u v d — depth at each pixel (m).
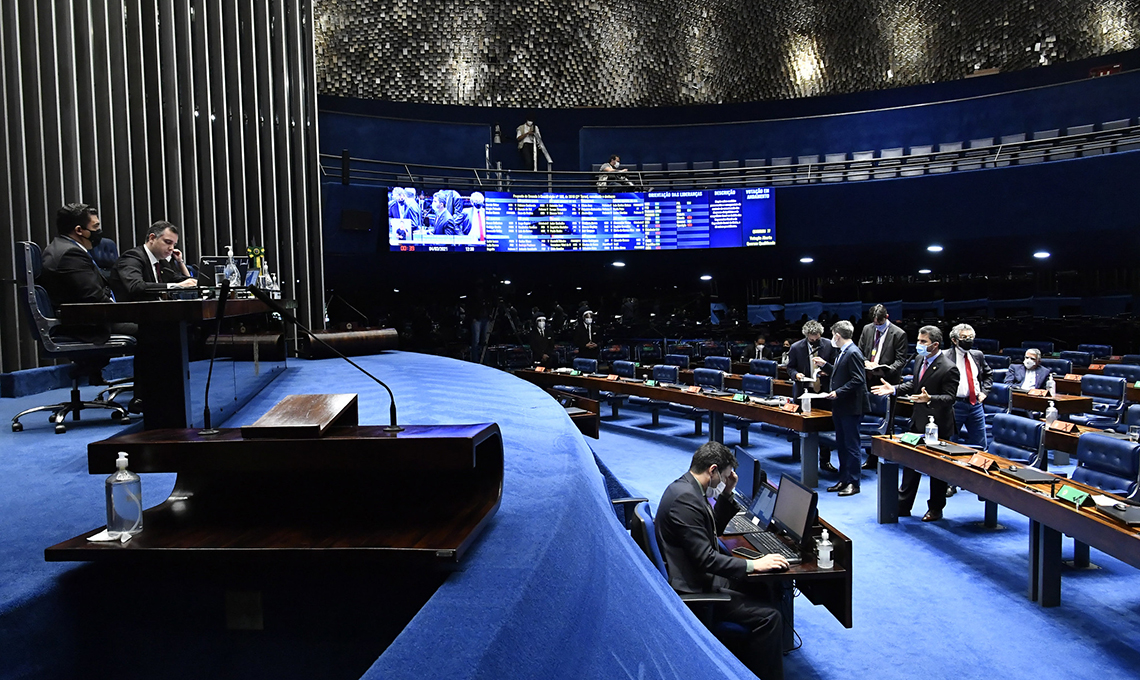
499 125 16.25
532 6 16.03
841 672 3.50
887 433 6.61
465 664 1.06
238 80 8.90
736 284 16.89
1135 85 13.33
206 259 4.83
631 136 15.84
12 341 6.39
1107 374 9.31
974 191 12.09
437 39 16.03
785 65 17.09
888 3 16.09
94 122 7.31
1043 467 5.13
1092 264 14.28
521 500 1.83
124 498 1.52
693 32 16.75
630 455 8.33
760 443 9.02
